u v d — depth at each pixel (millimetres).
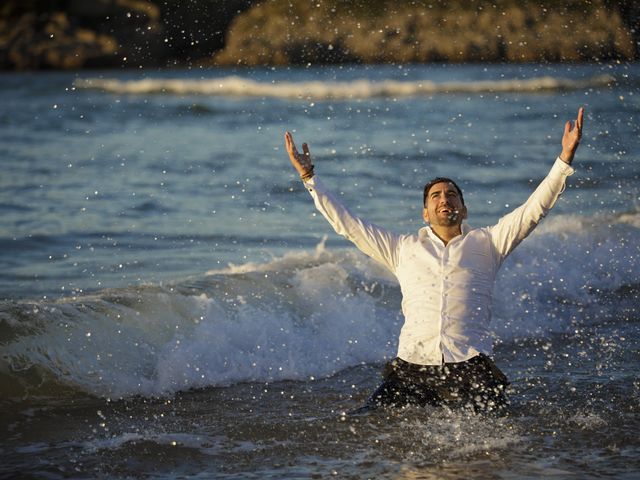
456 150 47812
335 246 25438
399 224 28391
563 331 19109
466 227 14234
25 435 12812
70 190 35062
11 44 180750
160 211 30859
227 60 172875
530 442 12430
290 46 168500
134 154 47062
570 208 31172
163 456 12039
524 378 15727
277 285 18844
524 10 129000
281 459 11930
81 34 185000
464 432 12812
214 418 13703
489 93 90812
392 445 12352
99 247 25250
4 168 41250
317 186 14039
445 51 150875
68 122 67000
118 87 105625
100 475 11375
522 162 43125
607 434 12797
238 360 16078
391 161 43812
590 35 103188
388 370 13867
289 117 68750
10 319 15328
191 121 67062
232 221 29125
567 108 71812
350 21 163750
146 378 15164
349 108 75562
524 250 23172
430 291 13539
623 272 22703
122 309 16438
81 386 14695
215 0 177500
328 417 13727
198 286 18266
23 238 26203
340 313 18203
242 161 44312
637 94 84188
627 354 17422
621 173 38375
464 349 13281
